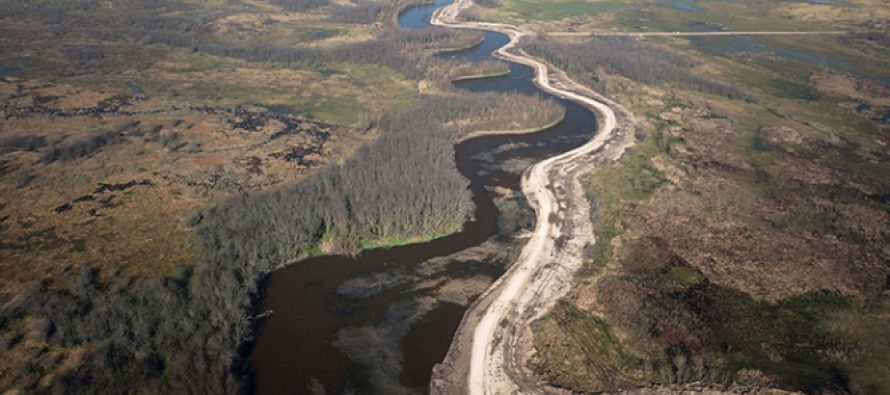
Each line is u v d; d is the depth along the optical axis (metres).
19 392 68.25
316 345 81.12
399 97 175.25
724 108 170.62
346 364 78.25
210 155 130.62
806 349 79.94
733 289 91.88
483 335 82.69
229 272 89.31
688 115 164.75
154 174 120.81
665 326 83.31
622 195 120.81
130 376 71.69
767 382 72.56
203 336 78.44
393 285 93.44
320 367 77.56
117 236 99.00
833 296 90.44
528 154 141.12
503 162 136.50
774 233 106.81
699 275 94.88
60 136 135.50
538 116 157.50
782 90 188.62
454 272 97.06
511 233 108.12
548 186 125.25
